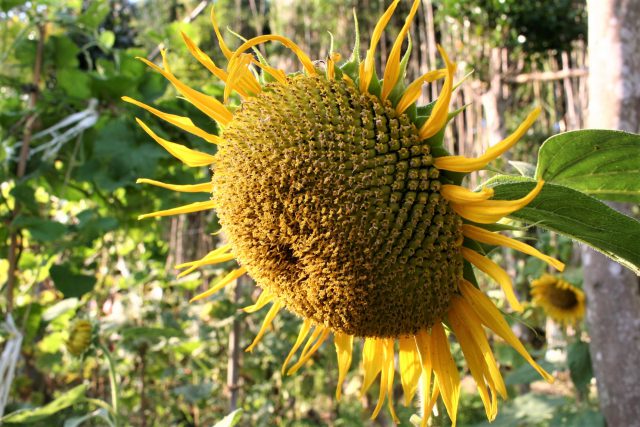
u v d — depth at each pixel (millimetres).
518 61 2293
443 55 414
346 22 2631
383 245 449
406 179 452
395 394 1785
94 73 1034
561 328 1450
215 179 497
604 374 868
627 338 844
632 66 721
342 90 470
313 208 454
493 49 2189
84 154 1082
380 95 466
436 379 477
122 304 1312
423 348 489
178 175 1031
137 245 1505
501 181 436
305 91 474
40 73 1100
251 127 477
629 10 729
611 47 728
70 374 1652
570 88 2523
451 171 448
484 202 428
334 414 1918
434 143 453
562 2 2178
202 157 534
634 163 450
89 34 1143
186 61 1310
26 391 1406
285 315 1536
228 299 1312
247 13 3346
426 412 474
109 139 965
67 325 973
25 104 1171
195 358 1631
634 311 846
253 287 1586
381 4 2590
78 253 1151
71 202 1230
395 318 458
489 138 2160
